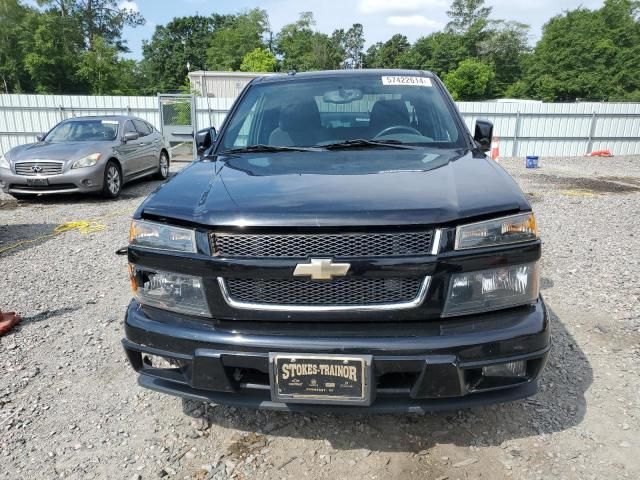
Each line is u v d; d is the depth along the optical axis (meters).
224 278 1.97
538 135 19.98
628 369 2.91
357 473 2.11
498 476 2.08
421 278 1.90
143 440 2.37
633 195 9.56
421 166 2.43
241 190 2.15
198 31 83.88
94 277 4.80
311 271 1.87
